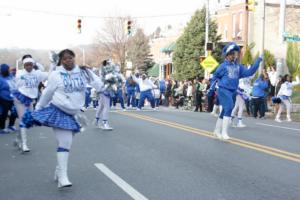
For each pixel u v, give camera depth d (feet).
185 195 20.25
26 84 30.94
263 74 63.16
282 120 59.57
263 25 81.87
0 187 21.79
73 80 21.42
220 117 37.09
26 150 30.60
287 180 23.12
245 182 22.66
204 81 82.48
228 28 145.07
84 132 40.34
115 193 20.57
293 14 138.10
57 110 21.40
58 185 21.62
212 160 27.96
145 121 50.34
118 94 72.43
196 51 140.26
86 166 26.09
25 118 21.95
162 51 185.78
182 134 39.42
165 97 101.76
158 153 30.17
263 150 31.45
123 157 28.78
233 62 36.63
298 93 97.55
